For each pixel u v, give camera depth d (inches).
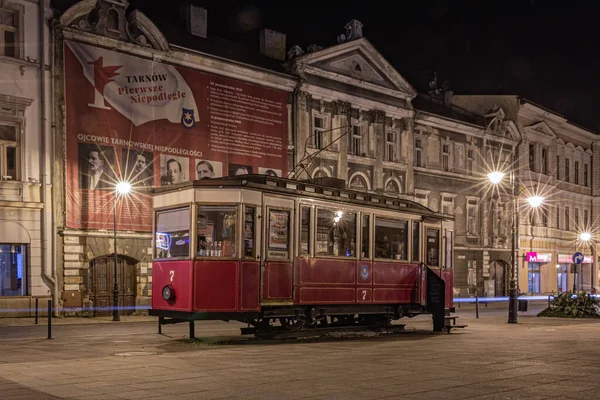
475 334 795.4
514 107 2150.6
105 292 1162.6
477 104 2191.2
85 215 1125.7
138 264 1199.6
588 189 2600.9
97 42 1152.8
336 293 729.0
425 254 863.1
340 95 1578.5
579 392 363.3
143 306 1197.1
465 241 1948.8
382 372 436.5
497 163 2089.1
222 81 1336.1
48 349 588.7
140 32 1214.9
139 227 1192.8
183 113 1266.0
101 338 713.0
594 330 860.0
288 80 1454.2
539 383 394.3
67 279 1101.7
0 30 1064.8
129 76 1191.6
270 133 1417.3
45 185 1086.4
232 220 634.8
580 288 2536.9
